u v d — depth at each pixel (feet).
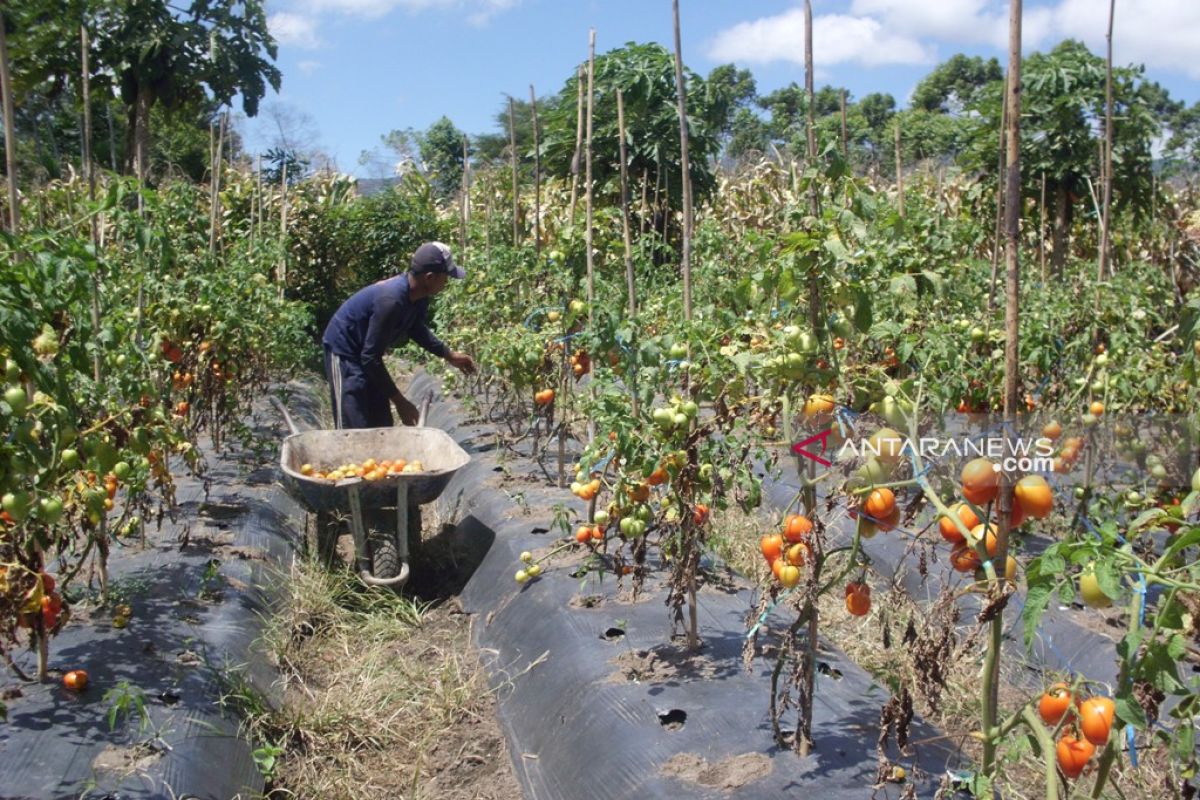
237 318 21.97
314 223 54.19
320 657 16.10
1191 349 11.02
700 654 12.96
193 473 19.02
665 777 10.37
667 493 13.47
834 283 9.33
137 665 12.81
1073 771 7.02
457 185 87.51
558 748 12.26
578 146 20.07
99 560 15.28
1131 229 31.71
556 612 14.78
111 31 28.19
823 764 10.11
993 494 7.16
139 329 16.78
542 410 21.91
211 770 11.34
